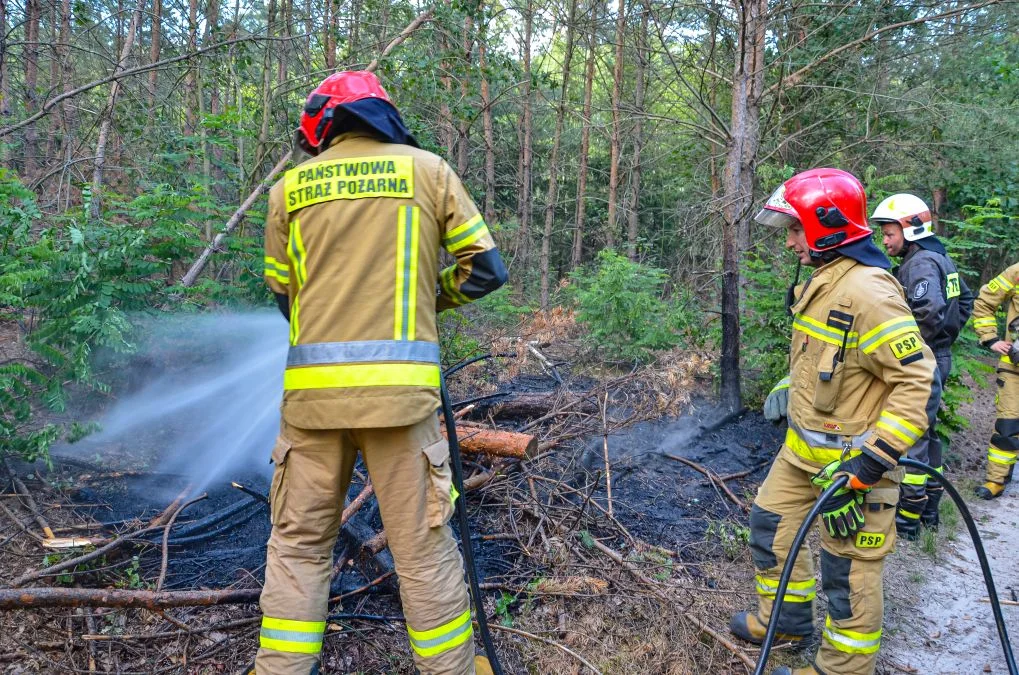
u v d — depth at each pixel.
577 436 4.27
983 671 2.83
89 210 4.37
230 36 6.89
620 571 3.21
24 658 2.33
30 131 7.12
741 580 3.27
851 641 2.35
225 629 2.55
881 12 9.65
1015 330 4.79
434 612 2.00
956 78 10.82
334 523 2.06
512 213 16.97
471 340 6.20
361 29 7.92
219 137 5.67
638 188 14.79
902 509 3.96
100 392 4.03
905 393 2.13
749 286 7.02
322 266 1.95
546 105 14.38
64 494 3.33
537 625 2.82
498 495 3.72
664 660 2.68
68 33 7.79
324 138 2.08
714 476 4.29
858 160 10.77
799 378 2.47
